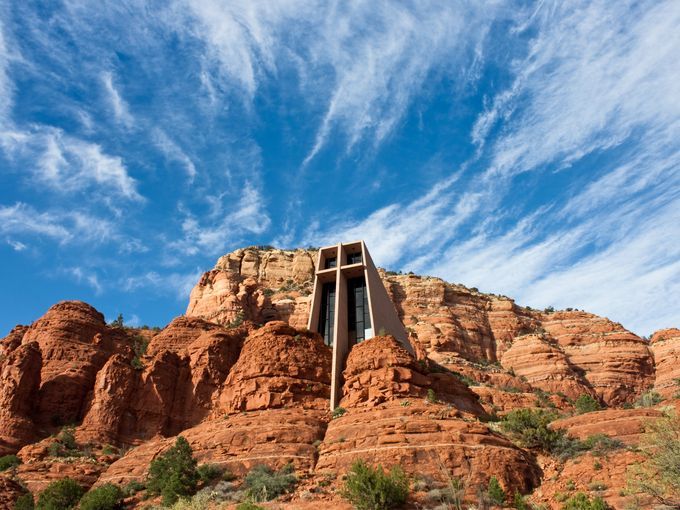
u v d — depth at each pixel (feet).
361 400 174.09
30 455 186.60
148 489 145.48
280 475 140.05
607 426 152.56
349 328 223.92
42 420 217.97
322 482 134.51
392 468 127.54
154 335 313.12
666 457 112.27
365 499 119.75
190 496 137.28
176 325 281.33
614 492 123.13
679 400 168.55
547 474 140.97
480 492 126.41
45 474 171.42
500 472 133.18
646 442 125.90
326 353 201.26
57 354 243.81
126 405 219.00
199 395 232.12
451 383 188.75
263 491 130.82
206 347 246.27
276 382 183.73
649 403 315.58
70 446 198.39
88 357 246.47
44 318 261.03
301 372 188.55
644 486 110.83
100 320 274.57
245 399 183.62
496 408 272.92
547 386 363.35
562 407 302.25
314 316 225.35
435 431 144.05
